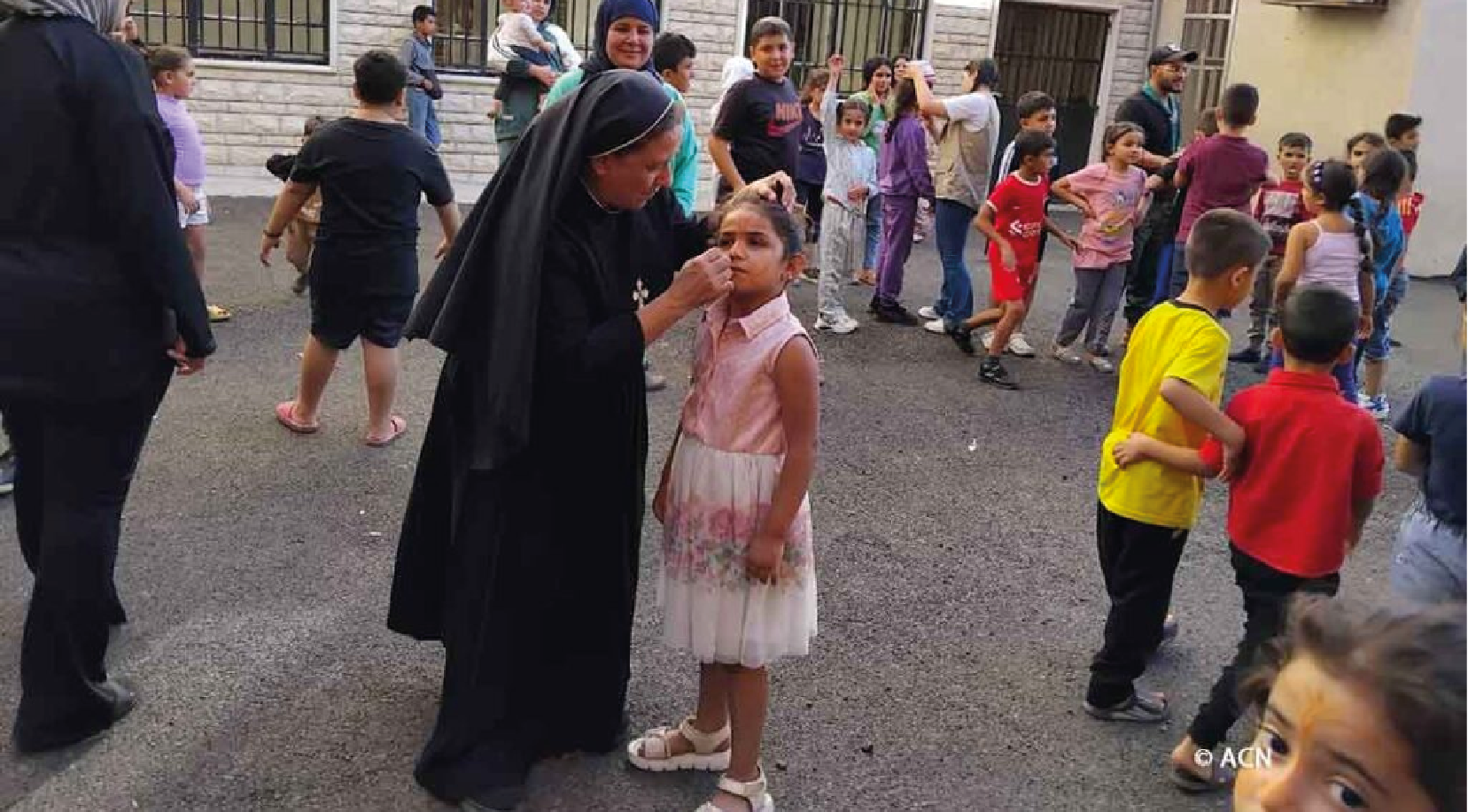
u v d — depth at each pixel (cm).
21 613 375
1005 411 654
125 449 306
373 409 527
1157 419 335
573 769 316
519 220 264
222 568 412
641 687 356
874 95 920
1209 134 773
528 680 296
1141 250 776
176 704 333
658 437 571
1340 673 111
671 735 318
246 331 692
